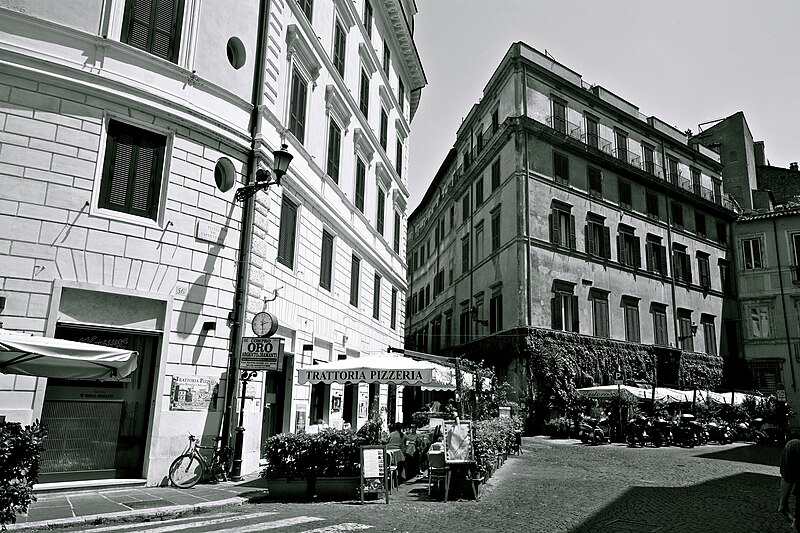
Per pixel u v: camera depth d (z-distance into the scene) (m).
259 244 13.03
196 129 12.09
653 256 35.22
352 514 8.69
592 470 14.70
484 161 34.91
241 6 13.65
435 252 46.12
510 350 28.34
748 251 40.00
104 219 10.69
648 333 33.25
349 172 19.89
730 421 29.44
